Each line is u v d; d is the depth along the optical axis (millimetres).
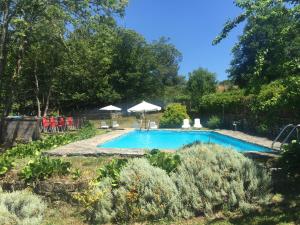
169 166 8250
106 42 24469
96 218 7613
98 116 46719
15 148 14328
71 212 8242
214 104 32562
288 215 6812
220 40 7910
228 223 6816
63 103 46656
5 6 20703
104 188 7875
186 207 7484
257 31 7758
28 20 21188
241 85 43156
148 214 7461
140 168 8031
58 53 27938
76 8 20969
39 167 9094
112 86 50281
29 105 41375
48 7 20656
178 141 24344
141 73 53188
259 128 22094
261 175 7820
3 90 26953
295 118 16984
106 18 22016
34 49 27125
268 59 7543
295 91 8148
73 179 8805
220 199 7480
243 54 44000
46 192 8727
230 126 29359
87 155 12383
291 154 8766
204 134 27359
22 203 7523
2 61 21469
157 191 7535
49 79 34250
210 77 52781
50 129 30234
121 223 7449
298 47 7398
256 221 6715
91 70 34594
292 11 7145
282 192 8109
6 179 9320
